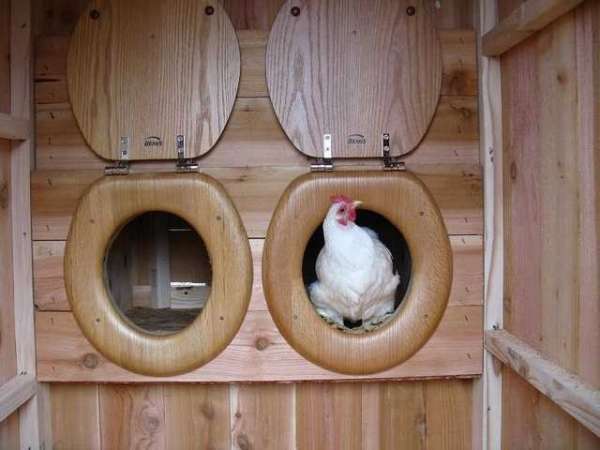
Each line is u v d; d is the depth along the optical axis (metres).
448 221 1.08
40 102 1.10
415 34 1.08
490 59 1.06
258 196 1.08
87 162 1.10
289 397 1.16
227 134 1.09
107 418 1.16
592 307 0.74
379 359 1.07
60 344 1.10
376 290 1.07
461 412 1.17
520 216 0.97
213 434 1.16
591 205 0.73
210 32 1.08
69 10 1.13
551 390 0.79
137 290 1.39
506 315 1.05
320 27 1.08
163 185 1.06
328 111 1.08
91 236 1.07
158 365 1.08
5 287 1.06
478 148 1.10
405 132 1.08
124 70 1.08
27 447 1.10
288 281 1.06
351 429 1.16
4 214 1.06
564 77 0.80
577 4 0.75
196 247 1.38
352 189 1.06
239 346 1.08
